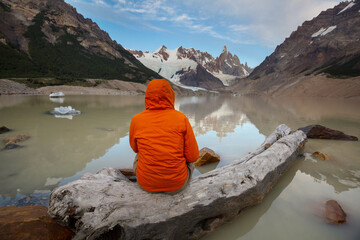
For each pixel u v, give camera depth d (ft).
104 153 14.97
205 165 12.73
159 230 5.55
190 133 5.48
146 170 5.47
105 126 25.82
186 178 5.94
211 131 23.79
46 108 45.24
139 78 375.66
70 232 6.01
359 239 5.97
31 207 6.72
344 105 70.54
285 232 6.35
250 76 591.37
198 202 6.14
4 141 17.74
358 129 25.00
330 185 9.61
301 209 7.61
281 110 51.34
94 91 167.53
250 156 11.40
